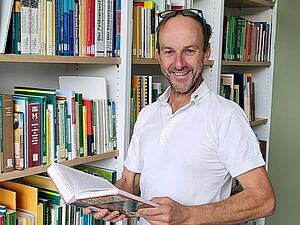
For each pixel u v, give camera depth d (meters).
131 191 1.72
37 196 1.63
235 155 1.44
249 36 2.99
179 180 1.51
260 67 3.31
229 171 1.47
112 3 1.89
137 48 2.04
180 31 1.50
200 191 1.50
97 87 1.92
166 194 1.52
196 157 1.49
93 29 1.80
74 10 1.71
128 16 1.93
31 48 1.56
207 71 2.62
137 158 1.70
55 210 1.69
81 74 2.07
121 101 1.97
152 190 1.56
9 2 1.45
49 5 1.61
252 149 1.45
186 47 1.50
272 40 3.26
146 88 2.13
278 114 3.43
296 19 3.30
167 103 1.60
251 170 1.43
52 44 1.63
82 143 1.80
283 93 3.40
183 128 1.52
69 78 1.98
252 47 3.04
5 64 1.82
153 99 2.19
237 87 2.94
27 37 1.54
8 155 1.51
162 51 1.55
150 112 1.67
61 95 1.74
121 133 1.98
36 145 1.60
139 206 1.30
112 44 1.91
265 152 3.29
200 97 1.53
